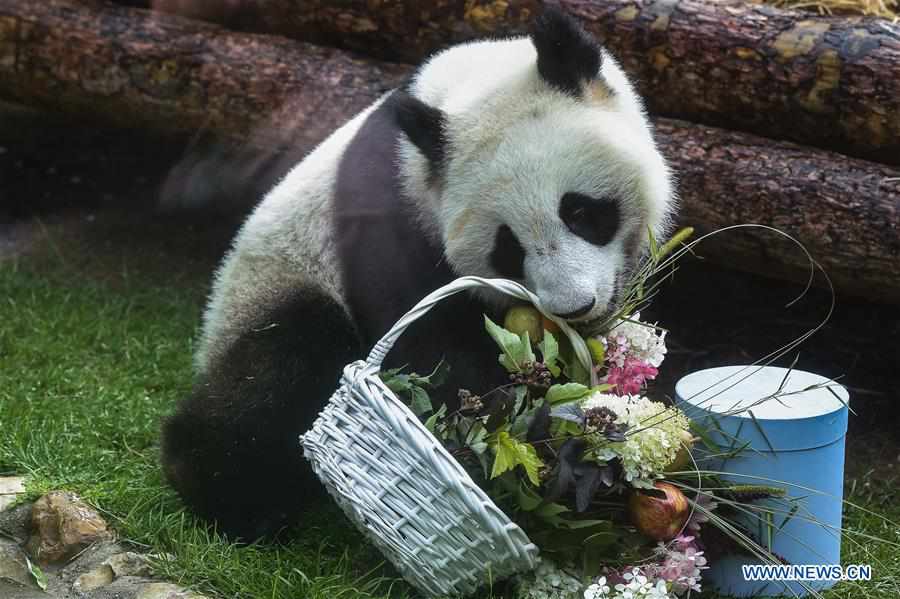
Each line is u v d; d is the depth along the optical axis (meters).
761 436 4.33
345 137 5.35
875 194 5.77
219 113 7.55
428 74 4.85
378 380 4.07
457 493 3.88
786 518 4.36
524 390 4.22
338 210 4.94
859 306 6.98
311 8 7.21
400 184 4.64
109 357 6.80
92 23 7.80
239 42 7.50
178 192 8.59
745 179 6.06
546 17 4.36
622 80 4.79
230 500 4.97
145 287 7.96
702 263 7.33
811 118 5.96
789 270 6.17
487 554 4.00
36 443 5.52
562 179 4.24
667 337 6.86
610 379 4.47
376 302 4.70
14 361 6.64
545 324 4.42
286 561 4.71
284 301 5.15
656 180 4.54
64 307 7.46
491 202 4.28
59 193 9.43
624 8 6.27
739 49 6.02
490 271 4.46
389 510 4.05
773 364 6.54
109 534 4.86
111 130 9.08
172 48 7.59
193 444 4.95
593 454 4.12
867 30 5.80
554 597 4.20
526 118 4.31
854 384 6.35
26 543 4.91
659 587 4.04
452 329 4.63
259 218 5.50
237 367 5.04
